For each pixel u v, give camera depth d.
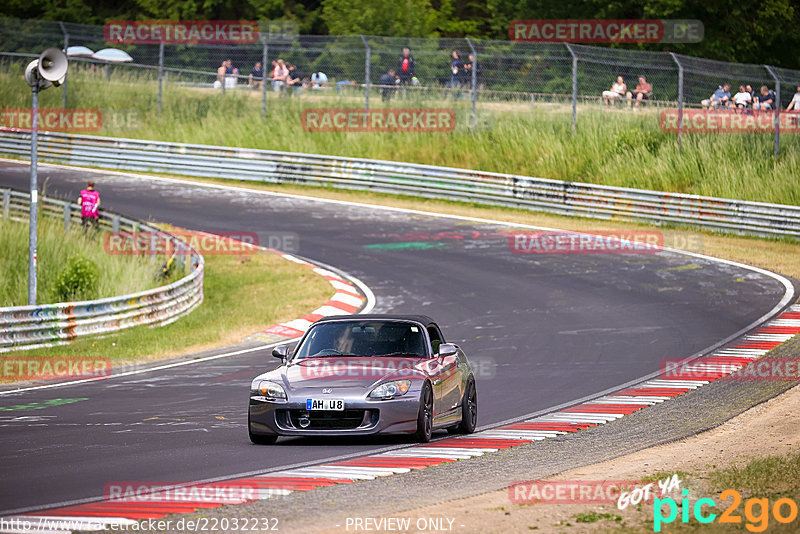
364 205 79.06
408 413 23.58
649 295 52.28
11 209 73.00
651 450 23.94
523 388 34.09
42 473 20.86
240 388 35.00
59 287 51.50
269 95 99.19
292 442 24.88
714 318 46.75
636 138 83.81
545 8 128.50
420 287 55.38
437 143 88.56
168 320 51.22
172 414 29.89
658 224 72.00
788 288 53.25
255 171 87.81
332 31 139.00
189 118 98.75
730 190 75.38
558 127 88.00
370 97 93.00
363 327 26.38
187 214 75.06
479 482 19.70
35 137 45.19
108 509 17.22
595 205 74.31
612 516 16.31
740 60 125.81
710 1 120.81
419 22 139.62
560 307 49.94
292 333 47.44
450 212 76.81
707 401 31.03
